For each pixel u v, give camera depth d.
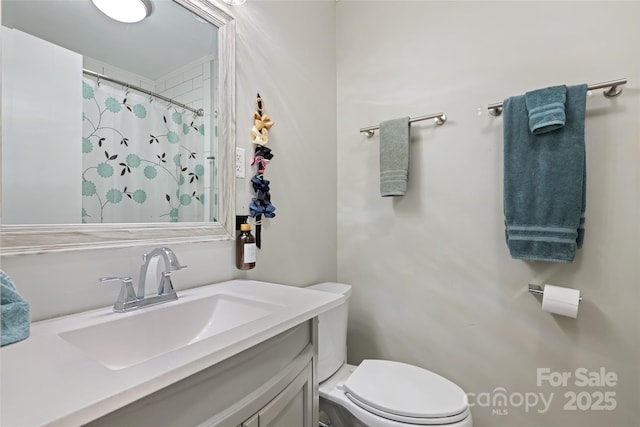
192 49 1.04
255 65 1.26
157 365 0.45
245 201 1.20
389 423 1.00
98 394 0.37
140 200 0.91
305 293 0.93
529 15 1.28
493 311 1.34
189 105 1.04
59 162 0.75
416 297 1.54
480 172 1.38
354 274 1.74
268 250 1.31
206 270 1.05
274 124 1.35
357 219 1.74
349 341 1.74
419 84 1.55
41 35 0.73
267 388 0.65
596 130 1.14
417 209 1.54
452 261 1.44
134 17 0.91
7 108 0.67
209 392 0.53
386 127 1.53
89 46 0.82
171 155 0.99
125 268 0.84
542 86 1.25
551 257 1.13
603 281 1.13
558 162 1.13
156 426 0.45
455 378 1.43
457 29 1.45
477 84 1.39
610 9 1.13
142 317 0.75
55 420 0.32
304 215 1.54
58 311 0.71
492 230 1.35
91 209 0.80
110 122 0.85
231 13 1.16
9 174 0.67
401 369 1.27
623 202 1.10
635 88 1.09
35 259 0.68
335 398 1.15
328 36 1.76
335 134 1.80
